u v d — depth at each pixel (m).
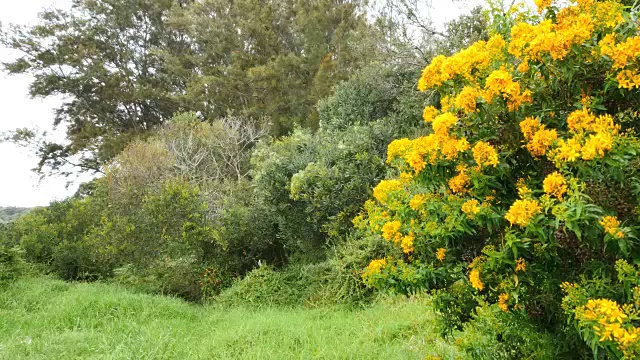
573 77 2.15
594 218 1.86
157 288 7.71
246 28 18.55
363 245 6.41
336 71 15.80
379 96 10.80
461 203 2.32
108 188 10.66
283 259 8.49
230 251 8.30
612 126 1.95
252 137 13.49
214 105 18.45
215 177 11.67
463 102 2.26
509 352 2.53
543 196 1.97
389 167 7.30
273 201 8.00
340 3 18.33
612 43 2.02
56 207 11.05
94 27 22.19
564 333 2.29
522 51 2.30
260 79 16.89
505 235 2.15
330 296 6.41
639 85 1.96
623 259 1.96
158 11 22.62
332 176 7.44
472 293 2.62
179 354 4.36
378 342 4.23
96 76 21.53
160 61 22.14
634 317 1.73
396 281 2.66
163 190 8.38
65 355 4.25
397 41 10.52
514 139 2.26
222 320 5.90
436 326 2.90
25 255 9.56
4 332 5.03
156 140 12.73
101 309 5.83
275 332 4.71
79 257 9.37
